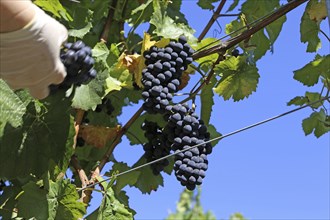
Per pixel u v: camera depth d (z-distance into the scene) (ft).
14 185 3.93
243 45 4.32
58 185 3.77
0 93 3.59
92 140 4.25
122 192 4.41
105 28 4.42
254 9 4.78
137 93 4.62
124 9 4.51
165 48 3.87
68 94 3.72
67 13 3.85
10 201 3.89
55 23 2.42
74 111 4.17
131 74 4.06
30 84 2.47
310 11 4.46
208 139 3.87
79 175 4.03
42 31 2.37
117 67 4.03
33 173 3.68
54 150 3.71
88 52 2.73
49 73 2.45
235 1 5.11
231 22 4.46
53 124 3.71
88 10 4.13
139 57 4.00
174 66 3.84
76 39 4.20
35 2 3.76
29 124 3.67
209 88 4.41
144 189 4.42
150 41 3.97
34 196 3.73
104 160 4.16
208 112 4.45
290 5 3.90
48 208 3.75
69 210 3.77
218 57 4.11
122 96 4.63
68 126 3.71
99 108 4.44
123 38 4.42
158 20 4.08
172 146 3.81
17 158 3.64
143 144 4.37
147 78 3.79
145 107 3.80
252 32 4.00
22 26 2.34
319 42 4.70
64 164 3.72
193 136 3.79
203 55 4.03
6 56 2.38
